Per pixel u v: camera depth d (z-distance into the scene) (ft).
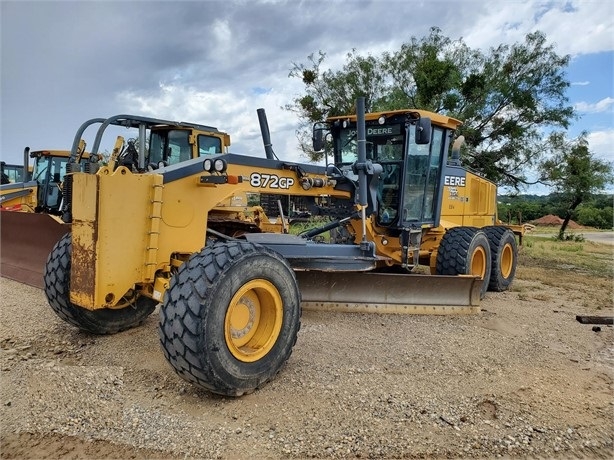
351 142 20.24
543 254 41.47
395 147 19.06
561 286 25.70
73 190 10.77
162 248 11.26
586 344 15.37
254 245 10.99
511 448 9.01
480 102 58.49
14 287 20.57
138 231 10.81
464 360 13.20
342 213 16.78
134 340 13.87
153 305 15.06
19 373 11.41
